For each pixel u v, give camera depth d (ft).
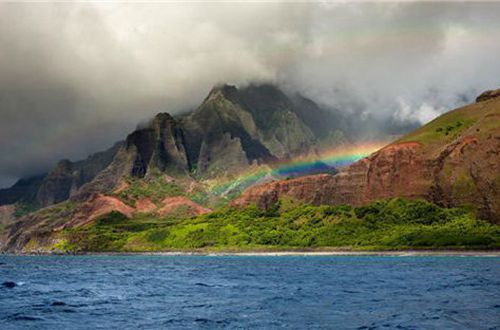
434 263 652.48
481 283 360.28
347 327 192.85
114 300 280.31
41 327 196.95
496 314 217.77
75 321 208.95
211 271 563.89
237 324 200.13
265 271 544.21
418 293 301.22
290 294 304.71
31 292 328.90
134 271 599.98
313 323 201.67
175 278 458.50
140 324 201.46
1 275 539.70
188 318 214.48
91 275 526.57
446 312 223.51
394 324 197.36
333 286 354.54
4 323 204.95
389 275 450.30
